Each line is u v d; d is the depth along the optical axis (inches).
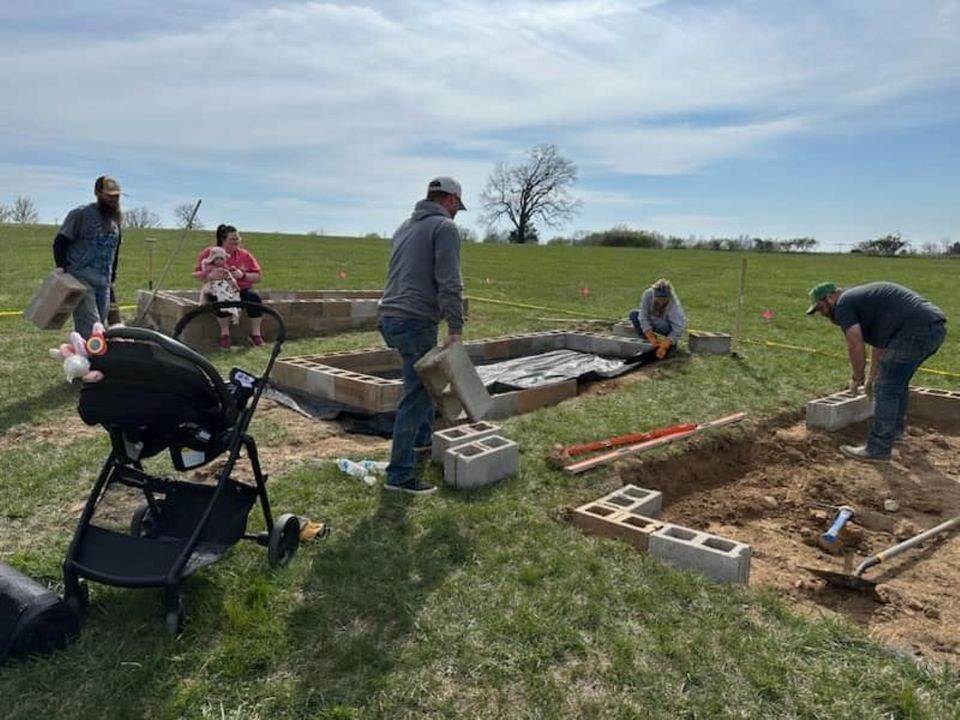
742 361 385.4
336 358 326.0
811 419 296.4
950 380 377.7
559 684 123.2
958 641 157.5
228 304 160.6
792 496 242.8
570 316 564.4
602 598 149.3
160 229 1643.7
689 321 577.0
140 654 126.5
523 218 3459.6
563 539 174.4
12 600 125.1
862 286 267.3
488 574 156.6
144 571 131.8
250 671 124.0
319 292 532.4
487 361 397.4
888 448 266.5
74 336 130.0
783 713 118.5
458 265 186.5
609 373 346.3
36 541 166.4
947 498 239.8
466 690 121.0
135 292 580.7
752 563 193.6
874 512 229.9
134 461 149.9
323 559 158.7
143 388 132.2
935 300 847.1
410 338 191.6
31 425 247.9
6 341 374.6
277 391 297.4
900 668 131.0
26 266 719.1
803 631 140.9
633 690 122.5
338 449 236.1
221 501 151.9
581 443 248.2
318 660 127.0
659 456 243.3
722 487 250.2
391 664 125.8
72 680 120.3
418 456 228.5
